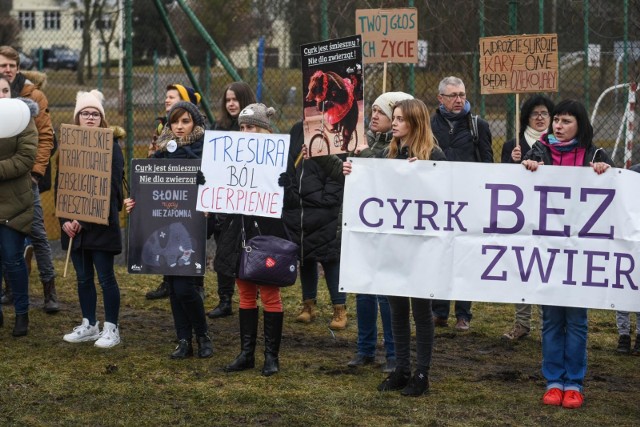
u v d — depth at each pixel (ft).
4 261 25.57
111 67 142.10
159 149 23.85
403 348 20.77
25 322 25.91
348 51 20.74
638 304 19.54
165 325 27.68
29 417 18.95
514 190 19.85
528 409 19.67
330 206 26.45
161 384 21.30
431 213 20.07
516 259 19.92
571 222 19.72
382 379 21.83
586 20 38.58
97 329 25.48
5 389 20.83
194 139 23.73
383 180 20.16
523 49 26.63
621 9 39.73
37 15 125.29
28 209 25.35
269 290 21.88
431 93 40.75
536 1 41.73
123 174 24.82
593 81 54.44
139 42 70.44
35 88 27.78
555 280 19.81
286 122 66.44
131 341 25.45
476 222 19.97
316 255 26.68
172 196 22.91
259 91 59.57
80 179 24.20
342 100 20.92
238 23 69.41
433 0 38.91
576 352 19.95
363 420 18.80
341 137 21.01
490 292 20.02
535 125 25.26
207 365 22.89
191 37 70.54
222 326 27.61
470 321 28.60
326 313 29.45
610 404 20.16
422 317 20.40
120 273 35.29
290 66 70.13
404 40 29.14
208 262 36.99
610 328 27.96
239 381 21.49
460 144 26.68
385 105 22.04
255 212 21.34
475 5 38.42
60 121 78.59
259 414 19.17
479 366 23.47
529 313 26.22
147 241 22.93
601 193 19.58
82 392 20.62
